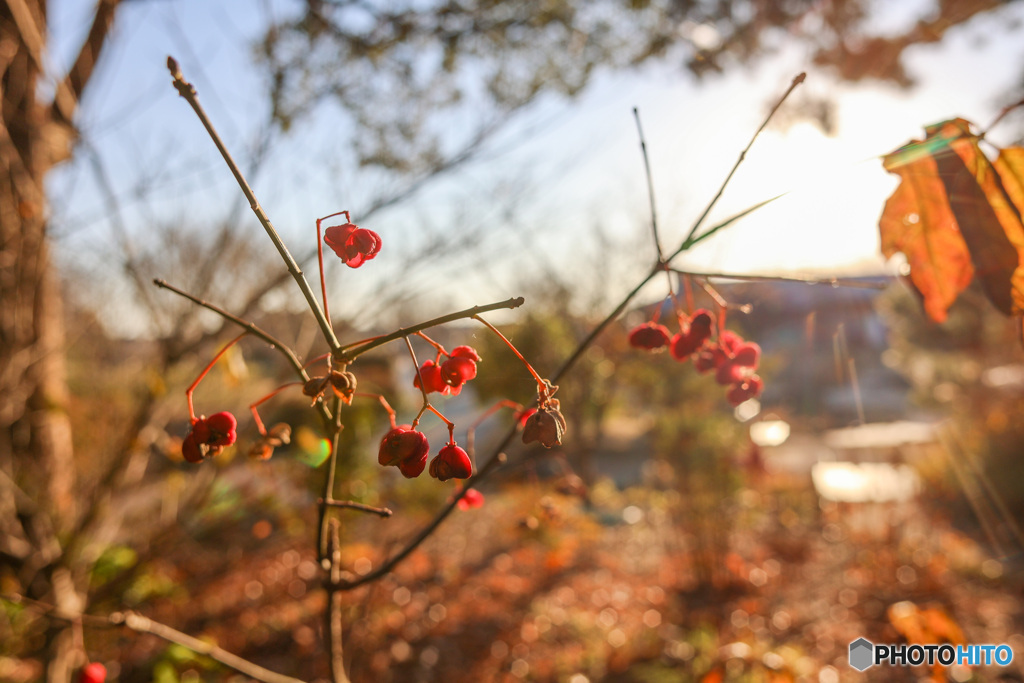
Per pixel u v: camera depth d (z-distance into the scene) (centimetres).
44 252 312
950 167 94
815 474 1005
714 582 610
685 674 421
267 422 382
